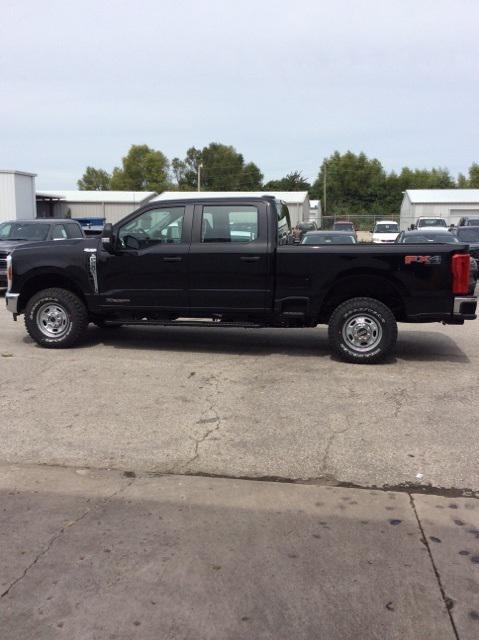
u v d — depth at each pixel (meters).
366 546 3.39
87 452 4.71
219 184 103.31
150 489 4.11
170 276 7.57
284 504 3.89
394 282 7.09
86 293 7.87
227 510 3.81
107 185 94.69
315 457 4.61
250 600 2.92
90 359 7.46
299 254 7.19
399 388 6.26
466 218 24.92
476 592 2.98
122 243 7.72
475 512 3.79
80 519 3.70
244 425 5.24
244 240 7.37
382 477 4.28
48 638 2.68
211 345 8.34
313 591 2.99
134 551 3.34
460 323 7.10
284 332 9.40
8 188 31.00
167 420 5.36
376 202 83.50
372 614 2.83
